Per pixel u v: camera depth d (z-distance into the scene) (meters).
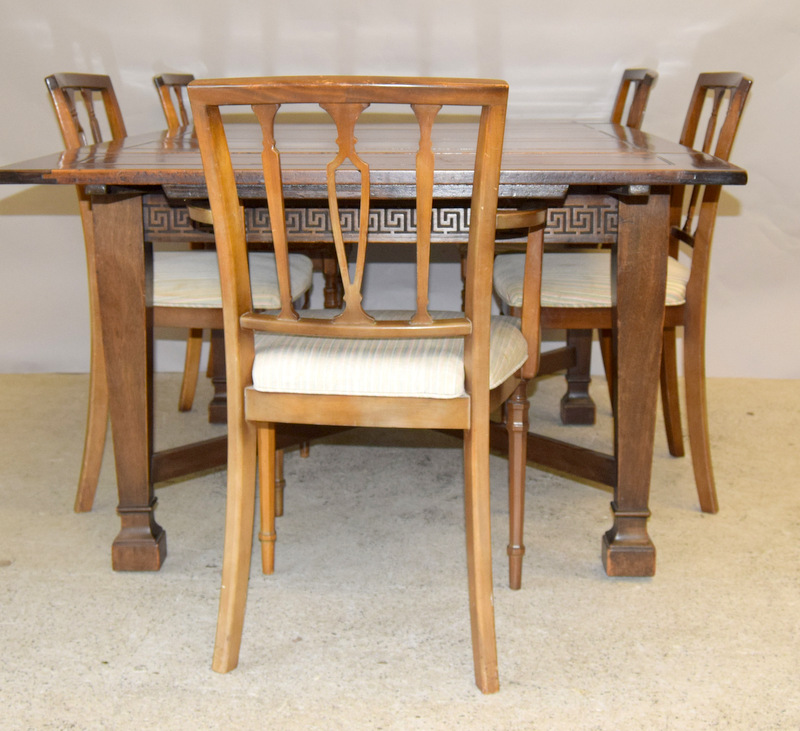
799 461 2.50
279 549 2.00
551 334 3.29
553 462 2.00
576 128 2.56
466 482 1.49
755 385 3.16
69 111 2.10
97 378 2.12
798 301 3.16
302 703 1.46
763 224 3.09
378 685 1.51
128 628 1.69
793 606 1.76
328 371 1.45
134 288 1.80
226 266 1.41
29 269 3.22
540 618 1.71
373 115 3.01
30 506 2.22
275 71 2.98
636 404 1.82
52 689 1.50
